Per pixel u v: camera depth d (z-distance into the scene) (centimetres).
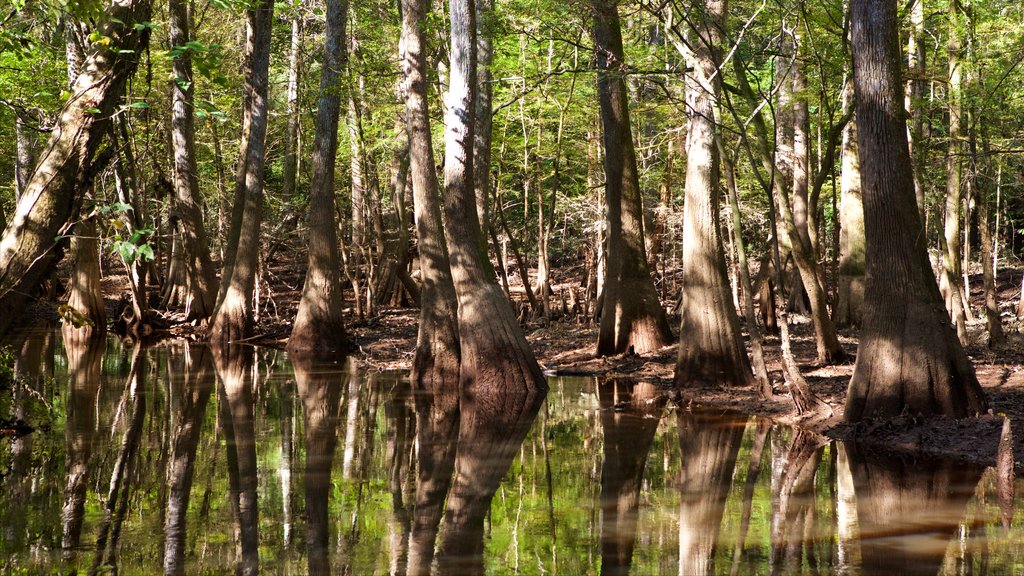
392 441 1085
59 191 553
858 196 1972
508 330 1478
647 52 1847
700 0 1394
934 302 1045
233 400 1381
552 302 2612
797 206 2125
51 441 1041
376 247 3102
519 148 2459
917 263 1048
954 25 1416
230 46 2809
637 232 1809
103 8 613
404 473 923
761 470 920
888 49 1039
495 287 1497
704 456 991
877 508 770
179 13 2294
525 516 767
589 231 2711
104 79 573
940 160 1475
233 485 859
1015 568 607
